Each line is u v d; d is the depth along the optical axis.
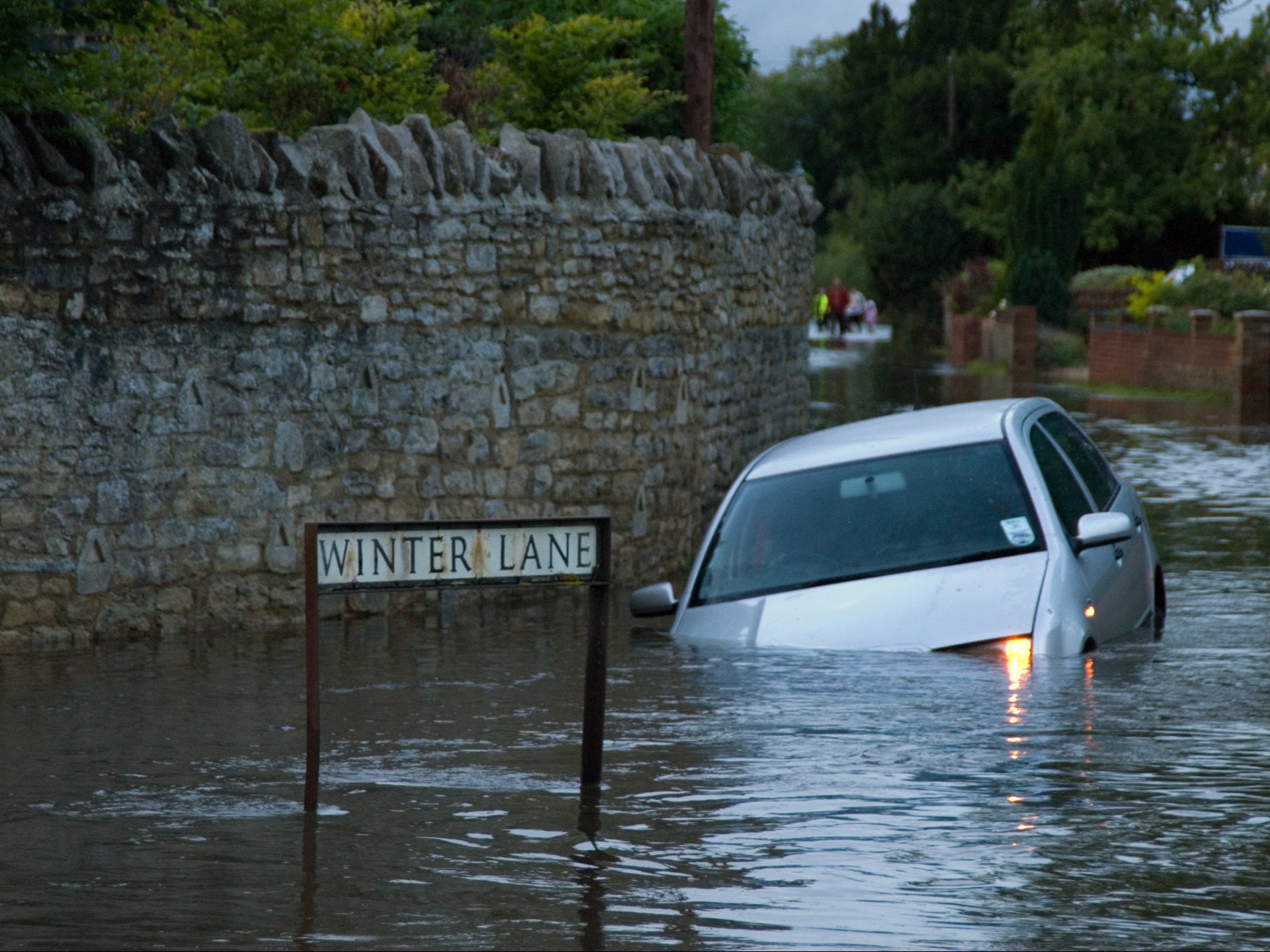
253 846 10.93
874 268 137.88
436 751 13.65
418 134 25.50
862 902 9.55
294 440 23.77
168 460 22.47
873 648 16.70
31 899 9.85
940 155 150.12
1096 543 17.64
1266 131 126.31
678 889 9.85
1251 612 20.97
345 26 35.62
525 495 26.86
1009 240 107.38
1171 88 129.88
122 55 29.36
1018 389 78.00
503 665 18.62
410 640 21.31
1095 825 11.00
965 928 9.09
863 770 12.50
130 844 11.05
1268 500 35.47
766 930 9.09
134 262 21.88
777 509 19.11
